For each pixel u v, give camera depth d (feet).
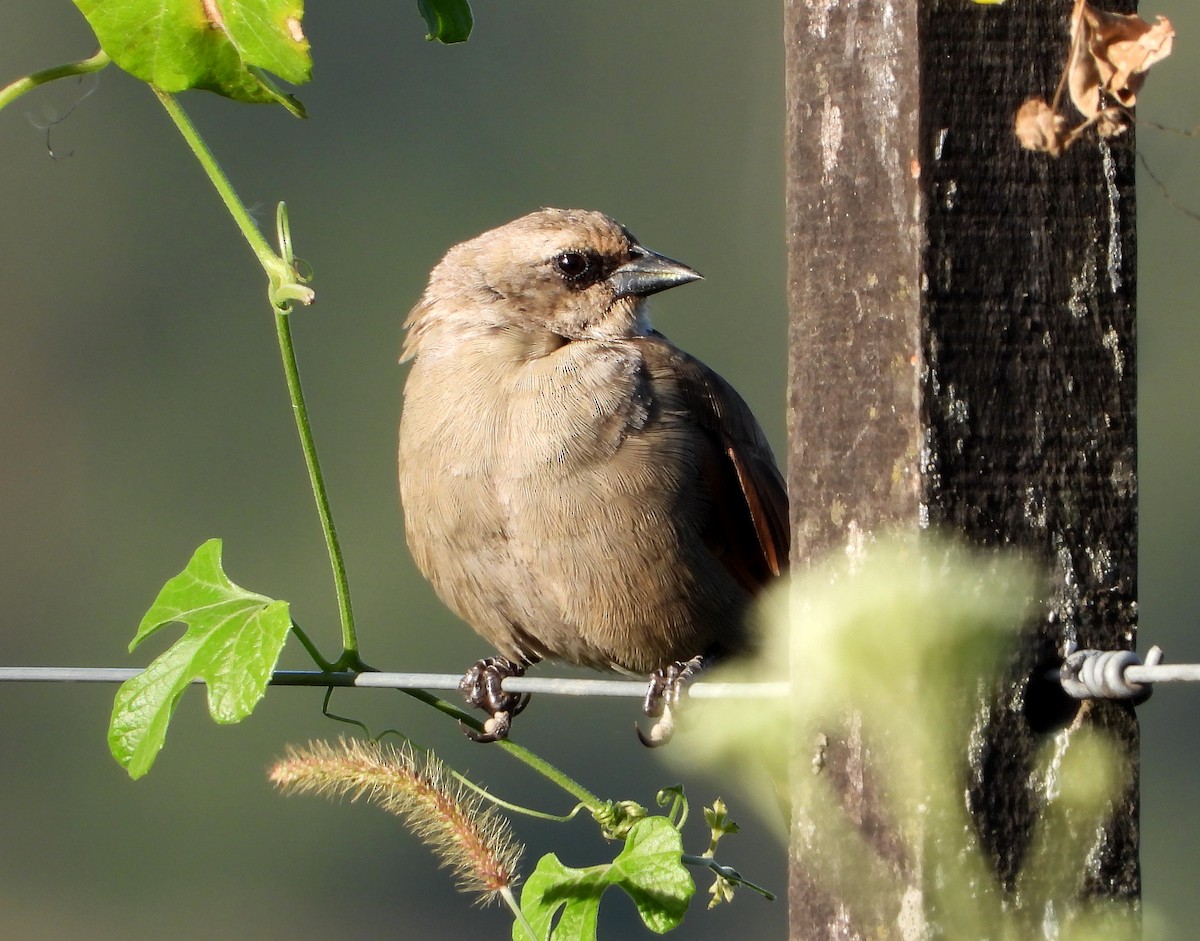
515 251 35.12
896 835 20.03
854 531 20.62
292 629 26.61
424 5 29.73
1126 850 20.31
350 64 86.79
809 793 20.88
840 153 20.68
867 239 20.44
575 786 26.37
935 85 19.85
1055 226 20.16
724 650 33.09
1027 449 20.13
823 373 20.97
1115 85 19.33
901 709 20.01
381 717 79.30
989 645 19.97
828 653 20.42
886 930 20.07
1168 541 79.05
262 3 24.97
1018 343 20.11
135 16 25.35
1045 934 19.98
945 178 19.90
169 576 86.53
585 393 31.37
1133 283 20.38
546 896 24.09
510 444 31.40
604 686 25.30
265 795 78.64
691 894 23.97
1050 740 20.17
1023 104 19.86
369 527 84.99
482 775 75.15
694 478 31.60
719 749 24.44
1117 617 20.38
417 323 35.55
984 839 19.88
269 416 86.38
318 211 86.99
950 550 19.94
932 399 19.90
